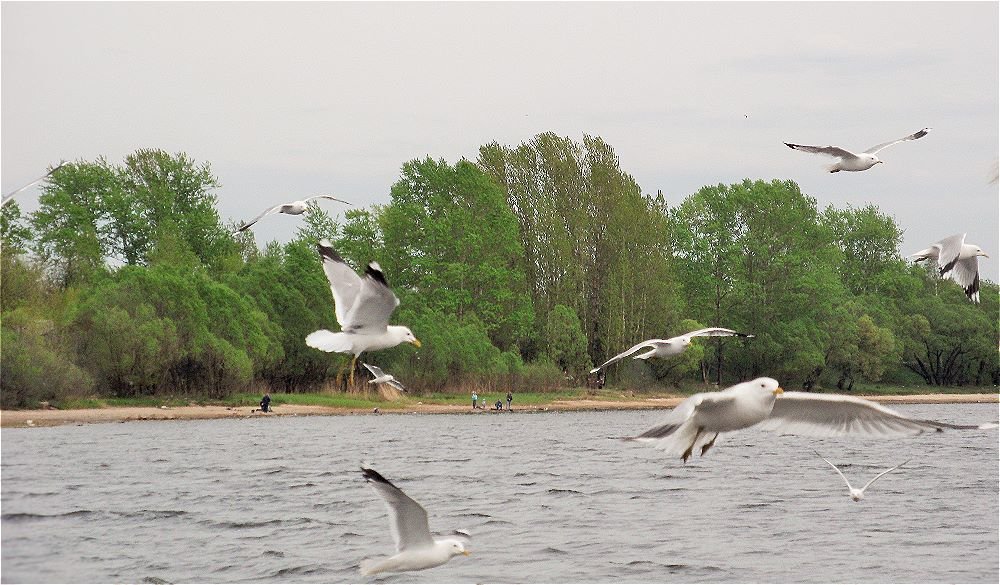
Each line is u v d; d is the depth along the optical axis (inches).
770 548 1179.9
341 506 1424.7
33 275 3043.8
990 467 1973.4
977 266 836.0
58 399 2679.6
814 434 492.7
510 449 2210.9
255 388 3297.2
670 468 1899.6
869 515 1382.9
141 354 2768.2
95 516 1326.3
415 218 3841.0
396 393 3449.8
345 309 768.3
